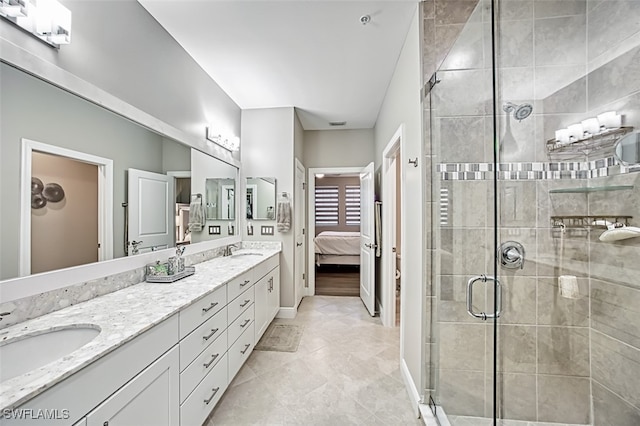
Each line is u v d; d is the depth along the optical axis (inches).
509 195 63.6
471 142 64.2
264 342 107.4
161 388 46.5
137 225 68.2
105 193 59.0
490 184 63.4
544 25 62.5
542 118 62.9
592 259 61.8
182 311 52.6
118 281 61.7
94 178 56.4
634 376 54.7
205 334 61.6
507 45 62.9
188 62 91.7
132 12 66.9
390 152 111.5
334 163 172.7
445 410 63.9
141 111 68.8
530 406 63.5
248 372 86.8
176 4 69.6
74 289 51.5
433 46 68.9
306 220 172.4
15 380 28.6
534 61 62.6
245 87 115.3
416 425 65.0
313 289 170.7
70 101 51.1
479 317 63.7
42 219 46.0
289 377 84.1
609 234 58.3
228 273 79.5
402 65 88.1
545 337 63.3
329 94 122.1
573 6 62.1
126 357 38.8
